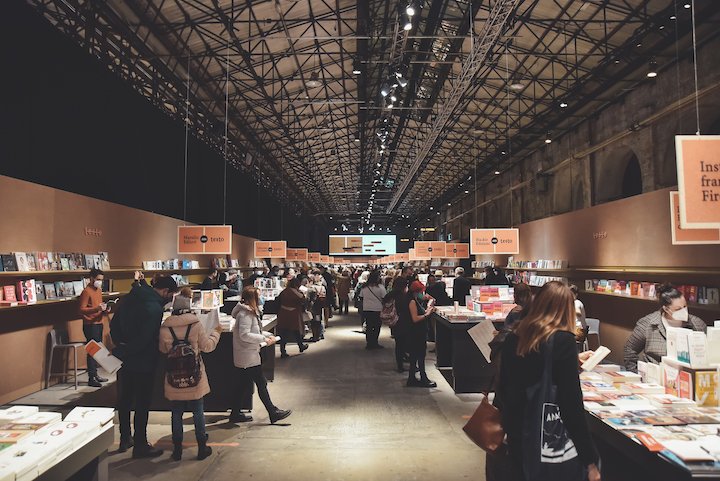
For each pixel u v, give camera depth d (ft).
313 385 20.27
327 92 53.01
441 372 22.91
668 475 5.97
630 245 26.89
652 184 38.24
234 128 56.49
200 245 31.40
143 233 32.76
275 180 87.25
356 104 57.47
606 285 28.35
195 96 44.37
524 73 43.65
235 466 11.91
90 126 28.14
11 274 18.37
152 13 31.45
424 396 18.49
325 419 15.70
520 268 45.93
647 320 10.75
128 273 30.25
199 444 12.37
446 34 40.98
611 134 44.47
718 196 9.79
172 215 40.73
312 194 115.14
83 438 6.49
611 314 28.91
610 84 38.58
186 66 39.47
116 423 15.62
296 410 16.70
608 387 9.20
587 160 49.29
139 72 35.29
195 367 12.32
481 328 12.96
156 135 36.63
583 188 50.47
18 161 22.53
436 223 142.00
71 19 28.04
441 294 27.78
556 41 37.14
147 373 12.75
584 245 33.12
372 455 12.57
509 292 20.31
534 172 64.13
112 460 12.31
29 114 22.98
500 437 6.72
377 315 29.19
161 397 16.80
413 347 20.08
